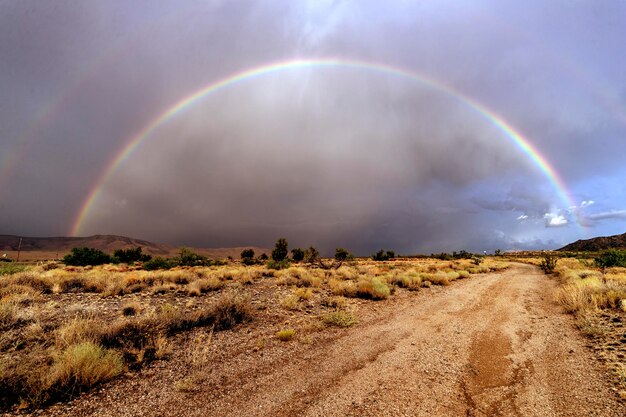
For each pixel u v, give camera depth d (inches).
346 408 201.5
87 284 577.0
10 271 753.0
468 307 527.8
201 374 247.0
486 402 209.3
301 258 2359.7
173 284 622.8
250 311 421.1
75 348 240.7
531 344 327.9
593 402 204.2
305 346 320.5
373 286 625.9
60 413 190.1
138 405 201.9
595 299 474.0
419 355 296.7
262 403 207.2
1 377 204.1
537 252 5049.2
